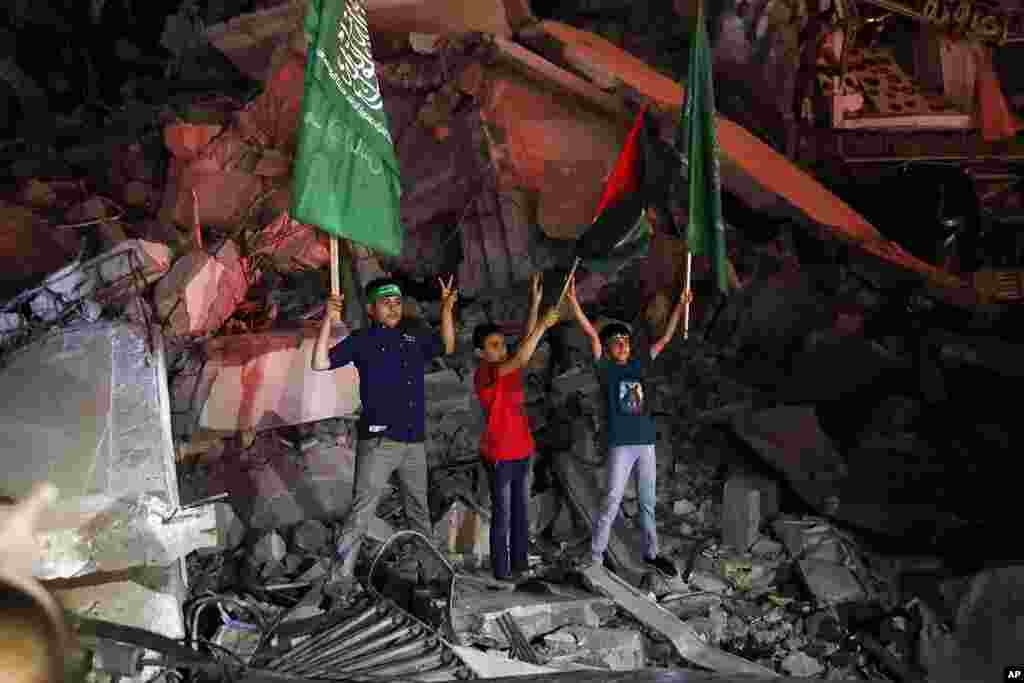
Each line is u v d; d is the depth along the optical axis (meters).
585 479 8.69
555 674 5.33
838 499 8.70
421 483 7.21
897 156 13.71
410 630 6.66
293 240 10.20
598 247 7.74
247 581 7.40
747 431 9.38
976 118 13.73
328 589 6.99
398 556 7.89
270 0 13.17
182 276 8.48
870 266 11.48
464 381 9.48
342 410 8.77
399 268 10.79
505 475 7.40
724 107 13.73
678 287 10.82
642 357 7.92
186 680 6.14
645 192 7.82
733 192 11.80
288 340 8.75
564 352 10.02
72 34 14.23
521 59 10.94
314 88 5.89
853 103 13.88
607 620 7.32
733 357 10.57
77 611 6.17
